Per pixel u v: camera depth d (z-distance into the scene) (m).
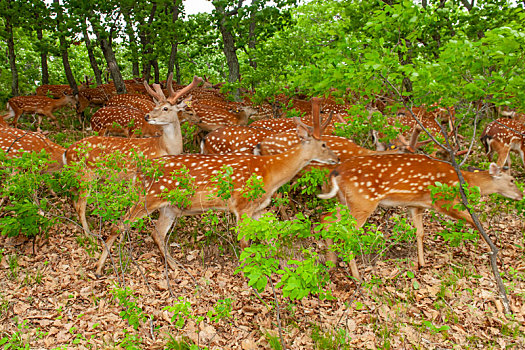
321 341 3.39
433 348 3.41
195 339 3.45
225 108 10.38
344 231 3.24
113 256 4.63
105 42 11.64
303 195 6.21
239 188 4.29
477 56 3.42
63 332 3.44
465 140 8.79
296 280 2.91
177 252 4.89
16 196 4.58
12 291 3.95
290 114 7.97
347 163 4.49
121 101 10.70
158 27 12.62
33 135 5.80
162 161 4.30
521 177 7.32
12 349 3.07
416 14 3.73
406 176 4.35
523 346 3.43
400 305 3.96
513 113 8.42
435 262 4.77
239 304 3.96
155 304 3.90
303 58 8.70
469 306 3.94
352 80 3.96
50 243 4.84
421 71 3.41
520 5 7.83
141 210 4.22
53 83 21.73
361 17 7.88
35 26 11.50
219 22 12.52
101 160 4.30
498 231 5.41
